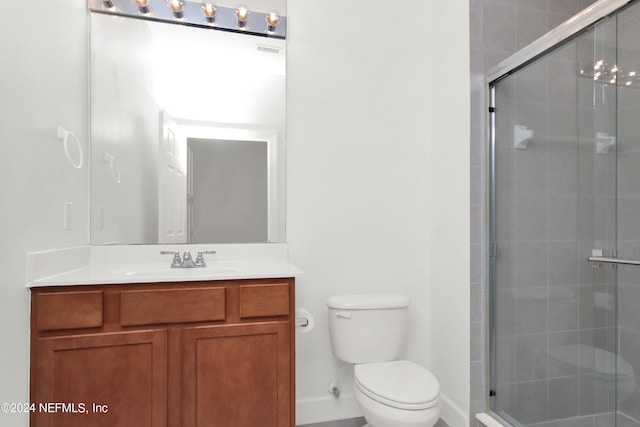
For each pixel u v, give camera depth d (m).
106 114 1.77
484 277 1.82
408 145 2.12
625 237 1.56
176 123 1.86
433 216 2.12
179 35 1.87
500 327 1.82
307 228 1.97
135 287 1.32
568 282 1.69
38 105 1.28
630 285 1.65
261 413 1.41
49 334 1.24
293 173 1.96
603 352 1.67
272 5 1.97
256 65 1.95
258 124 1.94
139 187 1.81
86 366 1.25
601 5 1.41
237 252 1.89
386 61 2.11
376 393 1.37
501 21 1.87
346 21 2.06
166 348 1.33
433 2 2.17
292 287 1.49
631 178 1.56
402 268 2.10
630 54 1.51
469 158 1.82
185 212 1.86
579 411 1.69
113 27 1.79
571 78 1.61
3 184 1.08
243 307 1.42
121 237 1.78
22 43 1.18
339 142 2.03
